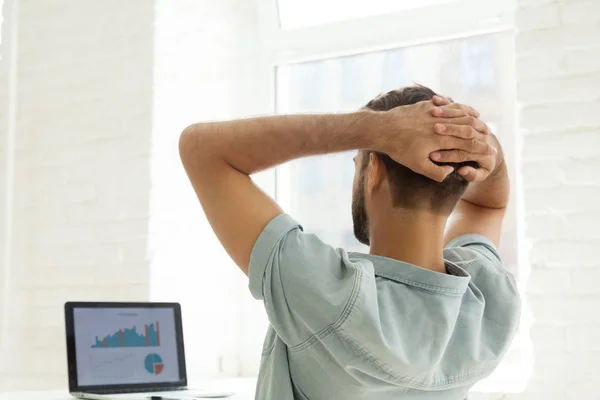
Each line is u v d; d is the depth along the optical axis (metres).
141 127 2.60
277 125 0.83
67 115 2.75
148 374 1.93
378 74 2.66
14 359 2.73
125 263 2.58
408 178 0.88
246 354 2.80
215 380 2.49
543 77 2.10
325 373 0.83
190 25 2.73
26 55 2.85
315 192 2.75
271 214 0.83
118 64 2.67
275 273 0.81
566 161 2.06
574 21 2.08
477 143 0.83
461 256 0.99
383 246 0.90
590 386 1.98
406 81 2.60
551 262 2.05
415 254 0.88
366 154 0.93
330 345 0.80
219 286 2.78
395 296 0.84
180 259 2.65
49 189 2.76
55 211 2.74
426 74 2.56
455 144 0.82
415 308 0.84
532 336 2.05
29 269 2.76
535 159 2.09
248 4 2.90
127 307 1.95
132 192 2.59
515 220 2.37
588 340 1.99
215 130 0.84
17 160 2.82
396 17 2.60
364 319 0.78
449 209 0.90
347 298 0.78
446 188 0.88
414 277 0.85
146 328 1.96
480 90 2.47
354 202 0.95
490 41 2.46
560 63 2.08
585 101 2.05
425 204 0.88
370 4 2.68
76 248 2.68
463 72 2.50
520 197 2.19
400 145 0.83
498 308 0.95
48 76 2.80
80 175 2.70
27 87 2.83
